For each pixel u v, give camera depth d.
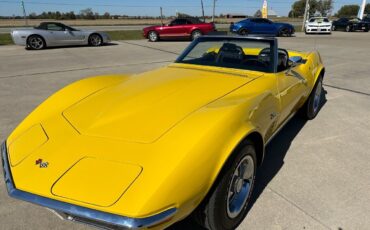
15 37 14.23
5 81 7.54
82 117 2.42
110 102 2.58
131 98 2.60
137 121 2.23
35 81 7.56
